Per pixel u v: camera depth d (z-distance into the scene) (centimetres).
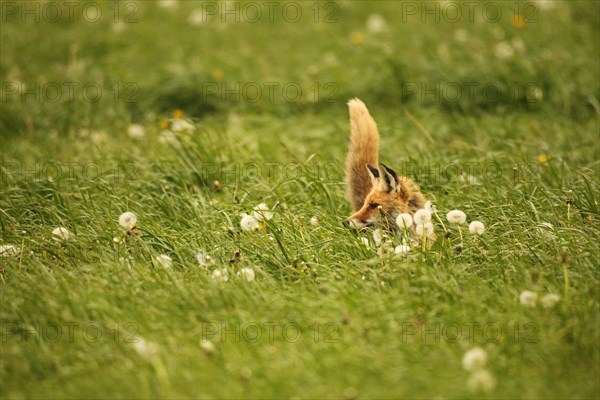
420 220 1153
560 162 1483
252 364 915
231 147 1623
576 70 2002
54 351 957
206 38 2375
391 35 2264
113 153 1636
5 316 1012
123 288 1064
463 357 916
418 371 894
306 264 1133
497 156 1544
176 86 2075
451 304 1015
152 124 1888
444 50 2106
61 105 2011
